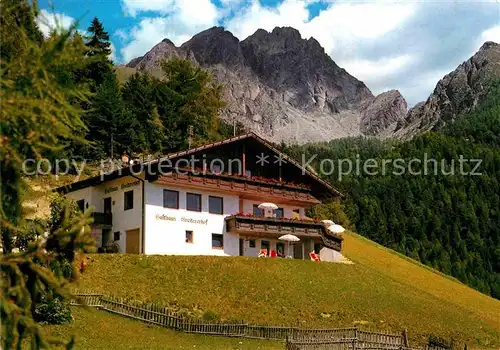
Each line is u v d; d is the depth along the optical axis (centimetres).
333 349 3528
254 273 5269
